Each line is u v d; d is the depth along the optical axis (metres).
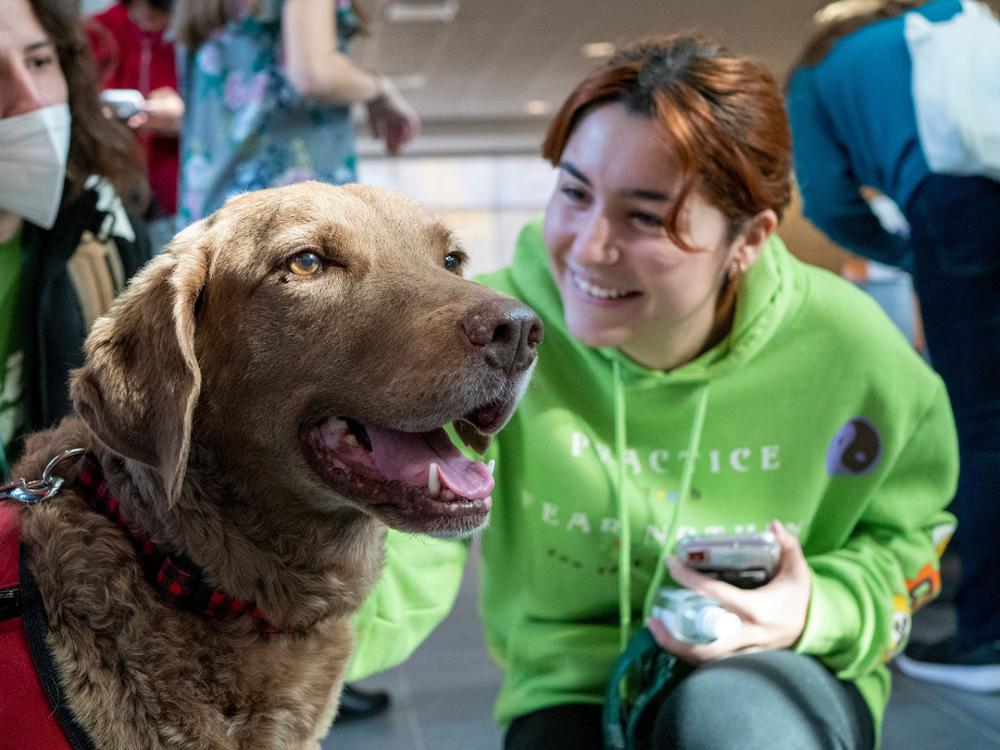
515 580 2.10
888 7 3.11
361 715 3.03
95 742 1.28
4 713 1.24
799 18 11.56
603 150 1.72
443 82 14.80
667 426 1.97
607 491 1.96
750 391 1.94
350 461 1.40
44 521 1.34
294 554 1.45
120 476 1.38
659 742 1.72
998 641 3.08
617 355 1.93
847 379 1.93
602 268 1.76
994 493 3.04
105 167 2.13
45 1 1.97
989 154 2.86
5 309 1.99
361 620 1.83
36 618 1.29
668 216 1.70
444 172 19.44
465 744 2.83
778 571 1.83
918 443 2.00
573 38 12.21
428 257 1.50
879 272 5.07
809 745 1.66
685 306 1.81
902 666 3.26
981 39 2.93
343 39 3.07
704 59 1.77
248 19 2.79
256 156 2.87
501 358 1.33
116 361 1.35
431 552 1.96
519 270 2.09
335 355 1.38
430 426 1.34
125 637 1.31
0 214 1.97
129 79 3.32
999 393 3.01
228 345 1.41
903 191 3.11
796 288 1.96
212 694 1.37
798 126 3.38
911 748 2.71
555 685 1.98
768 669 1.75
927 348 3.19
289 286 1.40
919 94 2.95
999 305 2.95
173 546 1.37
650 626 1.81
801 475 1.96
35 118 1.89
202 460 1.41
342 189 1.51
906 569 2.01
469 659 3.48
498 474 2.05
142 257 2.23
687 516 1.97
